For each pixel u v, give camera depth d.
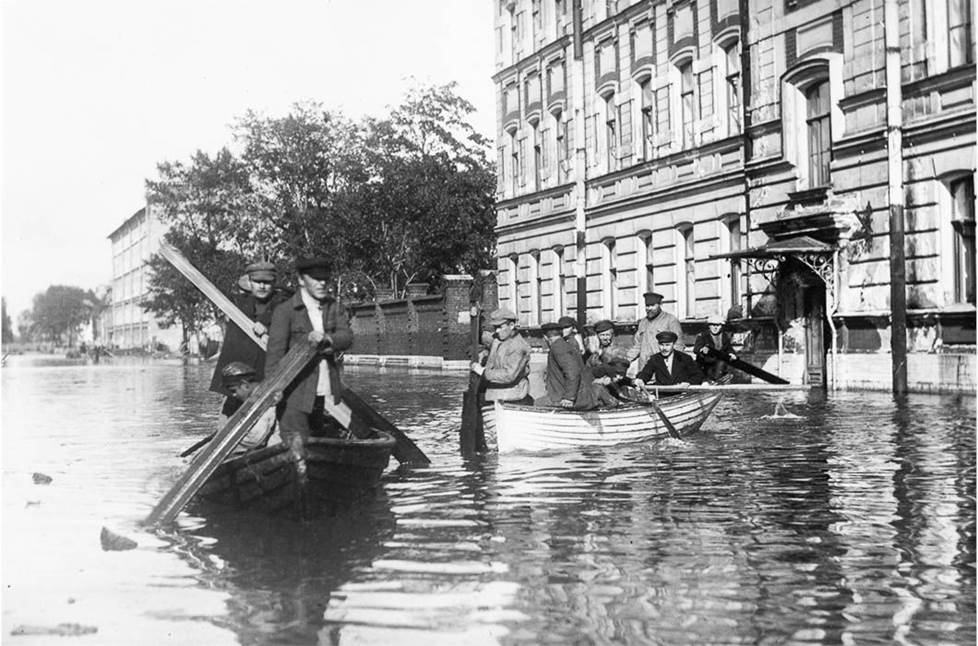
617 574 7.57
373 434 12.05
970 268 21.66
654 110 33.72
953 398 21.03
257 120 62.22
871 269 23.95
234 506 10.52
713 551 8.23
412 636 6.25
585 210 37.97
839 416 18.48
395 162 59.62
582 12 38.22
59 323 176.62
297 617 6.68
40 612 6.87
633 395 16.69
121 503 11.16
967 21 21.52
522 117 44.00
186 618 6.71
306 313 10.50
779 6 27.23
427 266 63.84
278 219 63.62
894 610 6.56
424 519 9.77
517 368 14.85
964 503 10.02
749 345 28.38
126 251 131.00
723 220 30.09
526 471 12.73
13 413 24.61
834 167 25.14
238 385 11.38
